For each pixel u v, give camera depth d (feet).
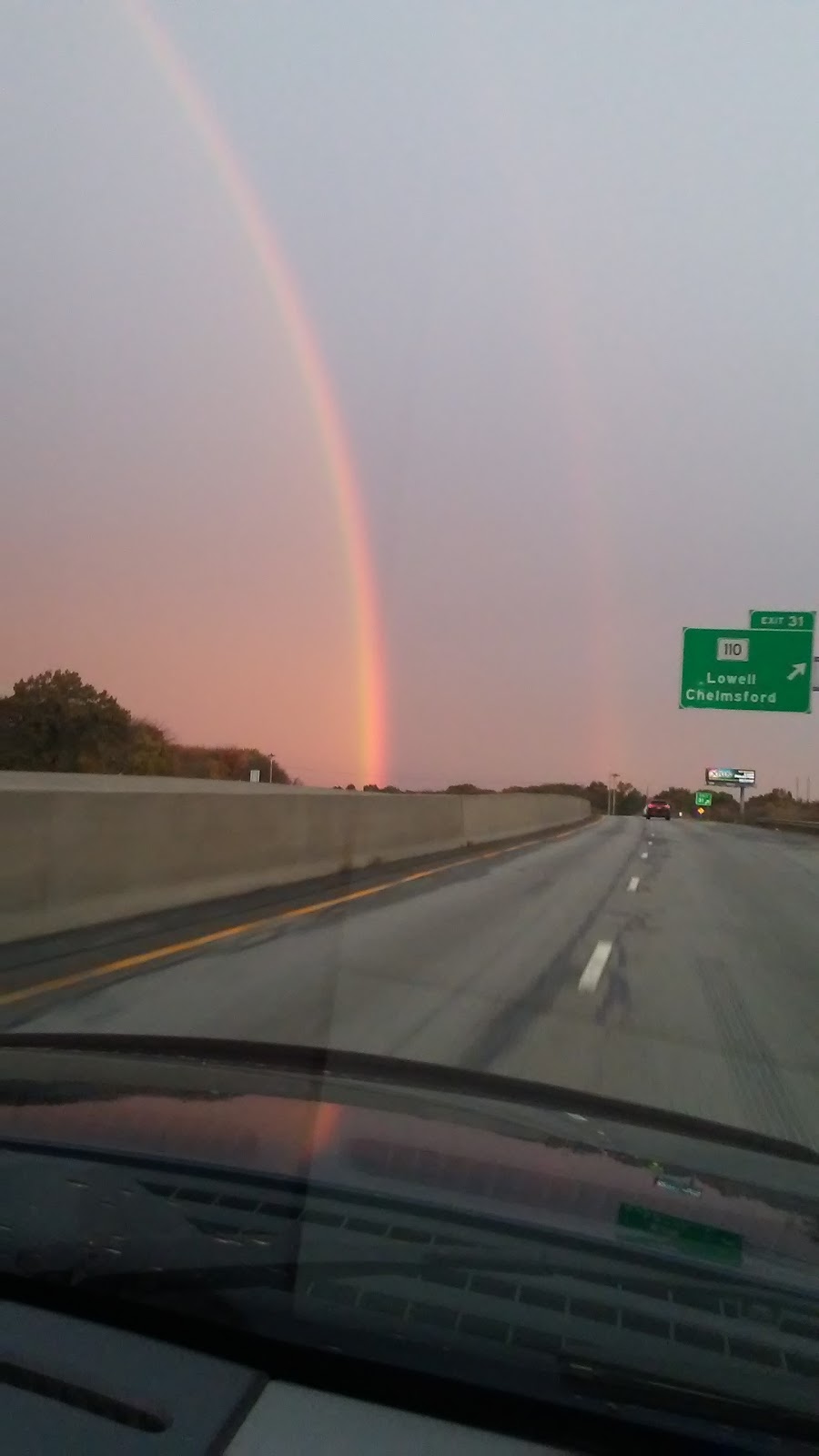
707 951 42.50
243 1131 12.51
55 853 35.91
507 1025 28.30
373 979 33.06
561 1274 9.48
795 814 243.19
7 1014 26.09
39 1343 8.34
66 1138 11.85
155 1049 17.12
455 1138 13.16
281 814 54.34
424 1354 8.06
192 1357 8.27
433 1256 9.59
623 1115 15.74
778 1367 8.30
